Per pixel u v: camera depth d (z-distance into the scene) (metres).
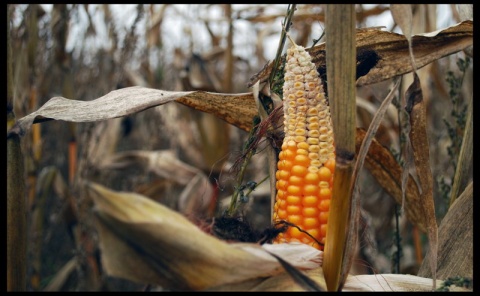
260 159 1.23
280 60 0.49
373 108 1.11
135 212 0.29
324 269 0.35
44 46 1.18
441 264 0.46
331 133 0.40
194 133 1.35
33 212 1.09
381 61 0.50
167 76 1.72
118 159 1.32
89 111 0.43
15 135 0.40
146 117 1.47
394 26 0.95
